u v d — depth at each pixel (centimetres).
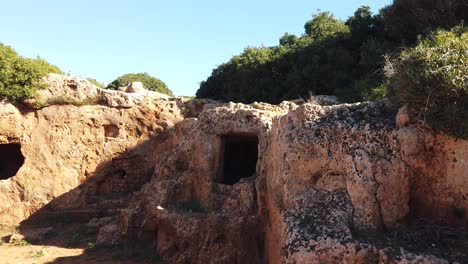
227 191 1345
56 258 1445
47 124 2123
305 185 790
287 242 674
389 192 705
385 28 2308
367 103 820
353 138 761
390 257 603
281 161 868
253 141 1498
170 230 1316
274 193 954
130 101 2247
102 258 1398
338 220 681
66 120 2145
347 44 2467
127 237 1473
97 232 1745
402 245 631
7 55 2078
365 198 700
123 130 2238
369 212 695
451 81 662
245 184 1223
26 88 2055
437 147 705
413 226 696
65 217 2012
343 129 777
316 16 3048
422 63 707
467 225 671
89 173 2169
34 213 2025
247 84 2683
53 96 2148
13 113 2056
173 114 2308
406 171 711
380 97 1588
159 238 1362
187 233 1257
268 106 1575
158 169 1597
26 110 2109
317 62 2353
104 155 2198
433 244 642
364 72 2178
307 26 3052
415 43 1936
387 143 731
